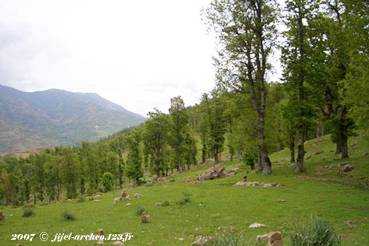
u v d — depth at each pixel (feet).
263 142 138.31
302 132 135.54
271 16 128.16
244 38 128.88
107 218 82.58
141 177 317.01
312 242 42.14
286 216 73.92
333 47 131.54
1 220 87.40
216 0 133.08
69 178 369.30
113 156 395.75
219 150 308.60
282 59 131.54
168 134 298.97
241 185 122.31
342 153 142.61
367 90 81.71
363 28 82.43
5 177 424.87
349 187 102.53
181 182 172.76
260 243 51.90
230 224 69.82
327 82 134.51
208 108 285.43
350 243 51.55
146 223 74.13
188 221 74.33
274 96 170.40
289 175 131.13
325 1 133.49
